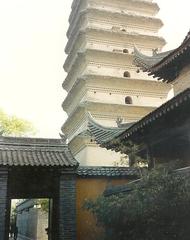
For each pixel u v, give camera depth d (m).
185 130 13.03
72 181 15.83
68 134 36.34
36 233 33.62
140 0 37.22
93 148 29.67
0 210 14.65
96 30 33.47
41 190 17.41
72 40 37.81
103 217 11.80
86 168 16.97
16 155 16.05
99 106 30.38
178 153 17.31
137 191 10.53
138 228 11.05
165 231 10.09
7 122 43.84
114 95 32.22
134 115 31.56
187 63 16.56
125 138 15.78
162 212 9.80
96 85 31.78
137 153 17.20
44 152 16.75
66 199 15.54
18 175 17.14
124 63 33.44
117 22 35.81
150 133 15.25
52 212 17.19
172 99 11.90
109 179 17.20
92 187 16.86
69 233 15.12
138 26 36.53
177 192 9.43
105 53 32.50
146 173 11.59
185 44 14.67
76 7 36.97
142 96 33.12
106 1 36.25
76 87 32.94
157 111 12.83
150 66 17.92
